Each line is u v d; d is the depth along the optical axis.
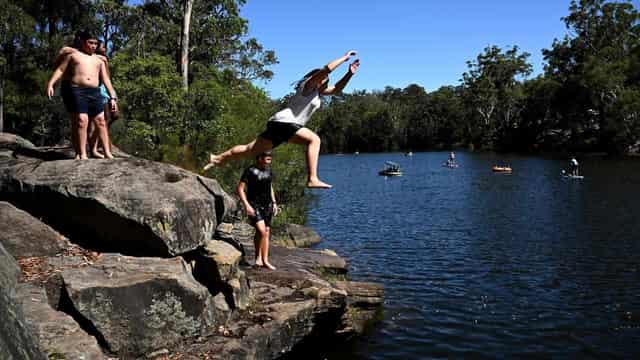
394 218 24.80
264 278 8.53
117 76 19.55
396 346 8.83
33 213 7.22
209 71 27.98
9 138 9.20
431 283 12.85
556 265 14.42
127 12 29.48
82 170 7.07
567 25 78.38
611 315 10.20
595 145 71.94
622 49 73.31
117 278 5.94
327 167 70.75
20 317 3.99
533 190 34.66
